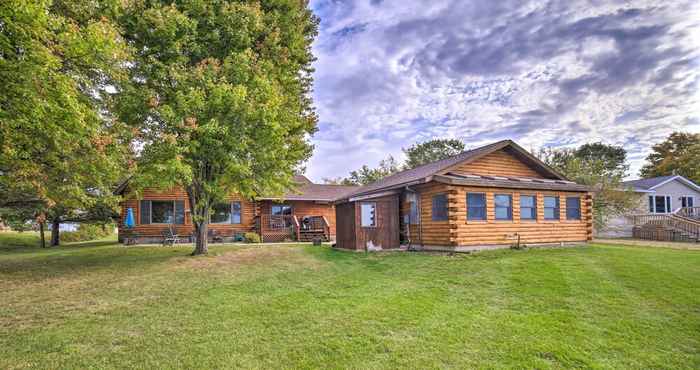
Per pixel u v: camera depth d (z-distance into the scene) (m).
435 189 13.22
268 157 11.95
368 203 14.36
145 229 20.03
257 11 11.89
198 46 11.26
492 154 14.45
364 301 6.36
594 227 22.47
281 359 3.94
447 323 5.11
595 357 3.99
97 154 8.16
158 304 6.26
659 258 10.34
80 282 8.20
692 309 5.66
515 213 13.49
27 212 17.12
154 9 10.22
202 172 12.41
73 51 7.02
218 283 8.06
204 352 4.12
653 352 4.13
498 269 9.10
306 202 24.47
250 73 11.40
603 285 7.20
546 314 5.52
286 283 8.07
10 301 6.49
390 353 4.08
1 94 6.26
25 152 7.36
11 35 6.16
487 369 3.69
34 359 3.94
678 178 26.69
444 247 12.73
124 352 4.13
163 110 9.94
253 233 20.81
